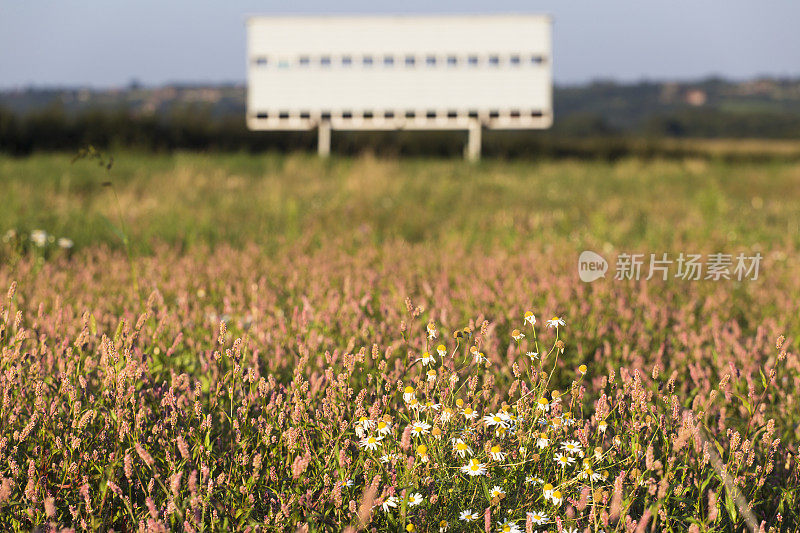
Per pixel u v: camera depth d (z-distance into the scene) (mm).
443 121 41594
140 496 3949
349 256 10680
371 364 5539
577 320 6793
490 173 28625
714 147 41000
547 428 4074
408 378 5023
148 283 8172
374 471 3939
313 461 4059
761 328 5949
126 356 4246
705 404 4887
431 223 15281
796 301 7699
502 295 7355
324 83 41625
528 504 3658
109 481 3600
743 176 27797
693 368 5184
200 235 12742
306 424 4203
